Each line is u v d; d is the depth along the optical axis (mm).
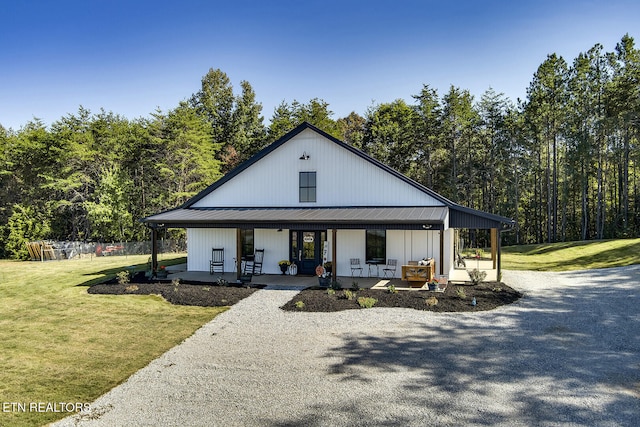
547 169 40062
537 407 6797
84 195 37062
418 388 7547
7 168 36594
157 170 39281
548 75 38719
